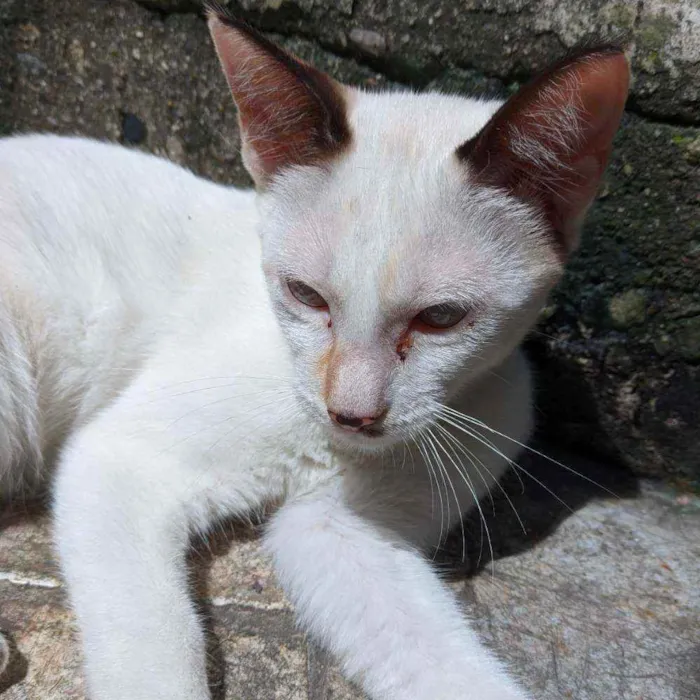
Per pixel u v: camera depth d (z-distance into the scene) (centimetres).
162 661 28
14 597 32
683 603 34
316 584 32
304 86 29
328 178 29
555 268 31
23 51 45
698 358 38
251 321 34
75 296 36
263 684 30
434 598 32
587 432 41
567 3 35
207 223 38
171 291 37
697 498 40
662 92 35
